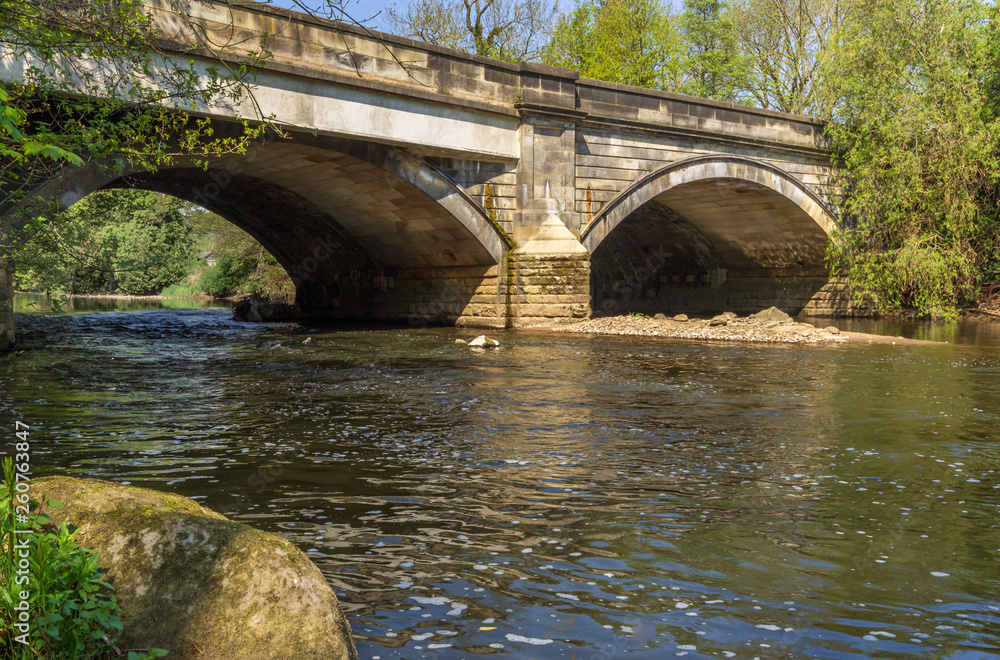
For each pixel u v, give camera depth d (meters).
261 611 2.68
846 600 3.45
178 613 2.67
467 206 21.45
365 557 3.93
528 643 3.00
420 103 19.70
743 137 26.77
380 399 9.14
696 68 39.88
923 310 27.77
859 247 29.30
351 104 18.38
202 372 11.84
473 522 4.51
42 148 3.36
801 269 33.50
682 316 24.41
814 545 4.16
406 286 26.61
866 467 5.91
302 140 17.72
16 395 9.34
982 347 16.94
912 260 26.56
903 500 5.03
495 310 22.45
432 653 2.92
